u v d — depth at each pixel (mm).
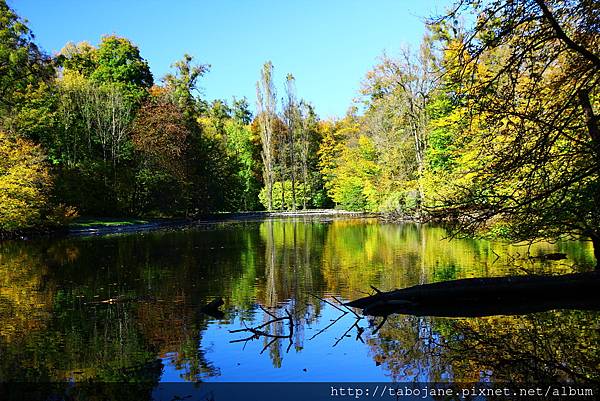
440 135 24094
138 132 37406
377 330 7172
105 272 12914
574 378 5211
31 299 9641
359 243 19188
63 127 34156
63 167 32719
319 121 65625
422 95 28375
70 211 26938
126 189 35656
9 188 23516
